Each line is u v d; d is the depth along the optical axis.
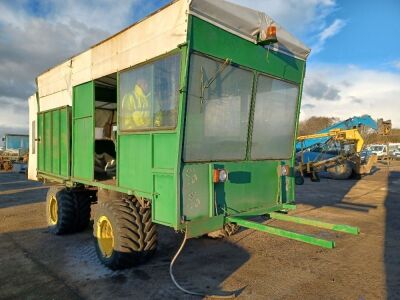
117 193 5.02
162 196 3.84
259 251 5.38
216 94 3.98
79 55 5.59
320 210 8.85
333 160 16.81
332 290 3.97
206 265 4.76
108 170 5.64
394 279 4.29
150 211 4.55
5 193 12.25
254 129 4.60
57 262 4.90
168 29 3.75
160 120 3.88
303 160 17.80
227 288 4.02
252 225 3.81
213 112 3.98
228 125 4.20
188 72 3.59
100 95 6.43
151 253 4.54
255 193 4.61
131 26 4.34
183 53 3.54
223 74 4.04
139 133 4.20
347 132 16.77
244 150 4.47
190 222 3.67
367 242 5.90
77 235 6.35
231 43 4.07
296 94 5.25
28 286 4.08
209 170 3.94
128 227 4.32
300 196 11.34
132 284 4.11
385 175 18.86
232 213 4.24
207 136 3.93
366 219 7.72
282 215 4.47
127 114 4.44
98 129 7.21
